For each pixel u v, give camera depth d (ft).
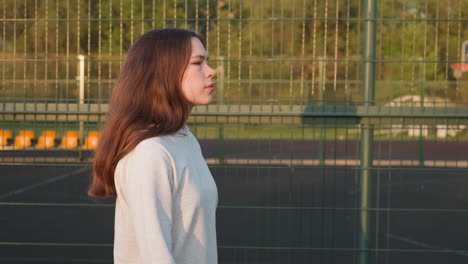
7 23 16.52
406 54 31.40
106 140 4.70
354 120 12.18
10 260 15.05
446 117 12.10
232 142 14.80
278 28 22.44
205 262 4.72
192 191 4.61
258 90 20.40
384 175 35.12
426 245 18.08
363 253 12.23
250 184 28.63
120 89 4.80
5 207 23.31
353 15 28.04
